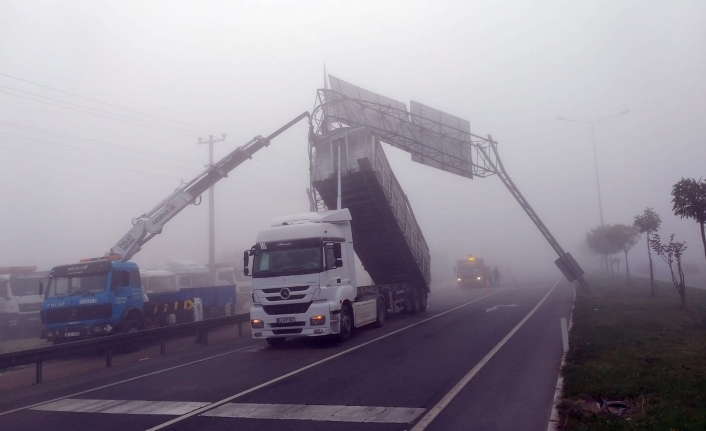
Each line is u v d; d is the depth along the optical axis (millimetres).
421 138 28500
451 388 10680
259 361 15094
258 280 17344
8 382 14875
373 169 21188
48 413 10086
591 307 25125
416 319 24953
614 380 10320
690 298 26656
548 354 14281
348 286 18562
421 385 11023
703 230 17797
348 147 21812
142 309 21609
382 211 22922
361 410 9219
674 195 18297
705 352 12562
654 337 14969
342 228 19375
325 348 16938
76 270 20250
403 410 9148
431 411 9031
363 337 19109
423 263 27531
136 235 22594
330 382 11625
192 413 9359
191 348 19625
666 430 7219
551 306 29078
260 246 17703
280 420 8719
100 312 19688
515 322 22172
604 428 7516
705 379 9969
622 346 13953
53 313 19828
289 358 15328
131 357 18656
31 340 25531
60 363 18125
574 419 8078
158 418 9148
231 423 8641
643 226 28641
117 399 11008
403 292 25859
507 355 14328
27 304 28703
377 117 26844
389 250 24969
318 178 22484
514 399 9711
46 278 21922
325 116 24547
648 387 9695
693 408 8258
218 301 28438
